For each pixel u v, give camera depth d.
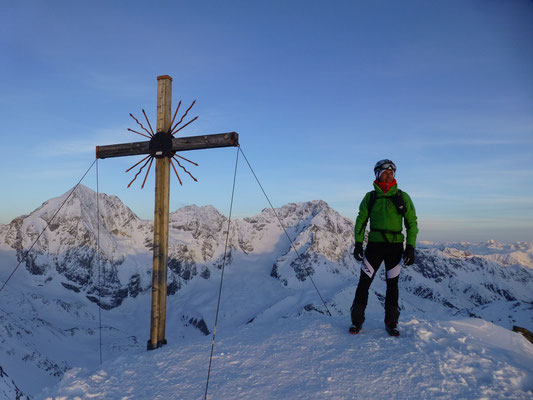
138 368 4.20
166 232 5.81
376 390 3.06
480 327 4.44
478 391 2.93
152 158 5.92
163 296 5.68
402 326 4.41
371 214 4.25
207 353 4.33
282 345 4.26
